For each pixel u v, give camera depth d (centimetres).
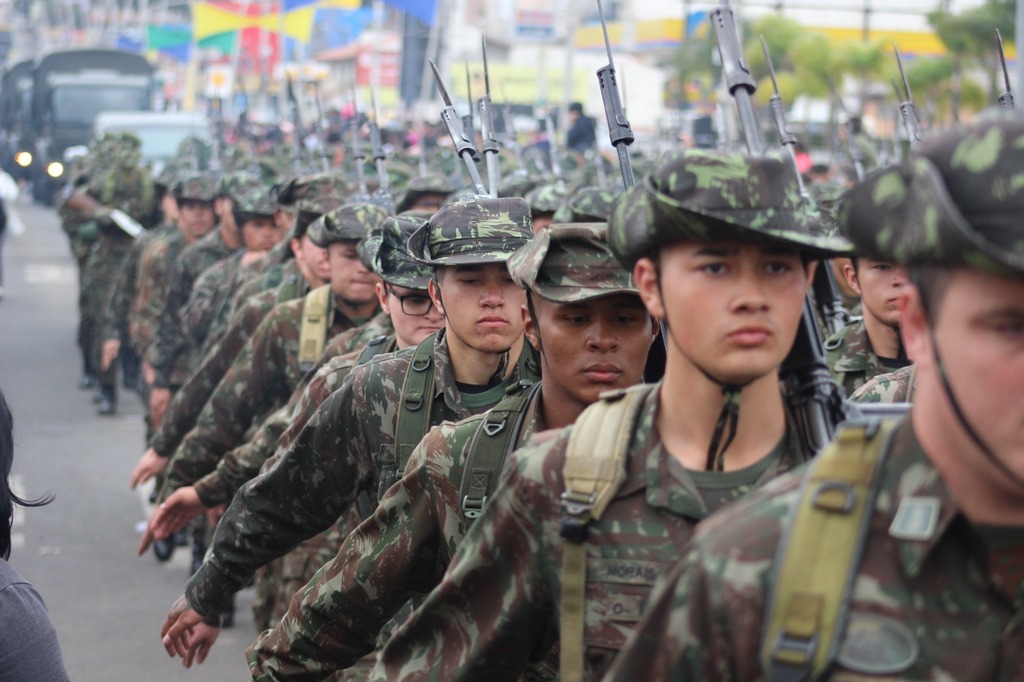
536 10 4244
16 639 391
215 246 1313
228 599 565
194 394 873
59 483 1410
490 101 597
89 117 4544
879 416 333
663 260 307
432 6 2486
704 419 322
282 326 798
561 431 340
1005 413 224
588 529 327
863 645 232
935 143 228
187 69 5641
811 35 2344
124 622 991
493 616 343
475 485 438
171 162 2141
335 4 3709
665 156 335
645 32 4050
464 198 557
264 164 1816
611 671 256
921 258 227
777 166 301
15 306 2764
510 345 535
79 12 9256
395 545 445
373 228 768
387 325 746
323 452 545
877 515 239
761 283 300
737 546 243
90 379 1952
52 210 4909
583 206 862
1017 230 218
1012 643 232
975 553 235
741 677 241
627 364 443
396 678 351
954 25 2166
